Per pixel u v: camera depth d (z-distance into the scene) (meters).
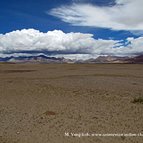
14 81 30.62
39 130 11.27
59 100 17.98
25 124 12.21
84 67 64.00
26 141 10.11
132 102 16.62
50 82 28.36
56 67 66.44
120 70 49.25
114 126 11.59
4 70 55.12
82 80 29.73
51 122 12.38
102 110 14.59
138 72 42.88
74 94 20.19
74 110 14.70
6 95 20.61
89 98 18.39
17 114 14.16
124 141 9.88
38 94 20.73
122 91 21.31
